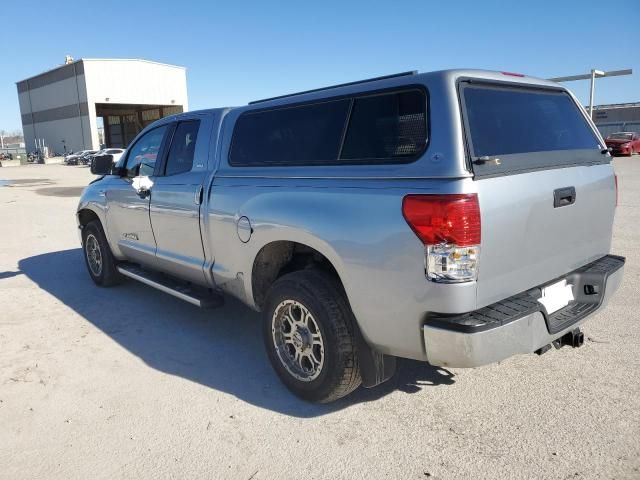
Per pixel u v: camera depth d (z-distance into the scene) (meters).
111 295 5.91
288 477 2.73
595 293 3.40
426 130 2.74
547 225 3.00
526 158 2.91
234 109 4.19
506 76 3.15
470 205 2.56
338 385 3.20
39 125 74.25
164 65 67.75
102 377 3.90
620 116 51.16
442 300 2.62
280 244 3.63
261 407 3.43
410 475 2.71
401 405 3.38
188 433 3.15
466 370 3.81
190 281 4.67
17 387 3.76
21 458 2.95
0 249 8.66
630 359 3.88
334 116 3.28
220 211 3.96
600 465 2.72
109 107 67.94
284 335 3.56
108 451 2.99
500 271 2.75
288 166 3.50
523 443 2.93
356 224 2.92
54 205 14.72
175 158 4.69
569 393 3.44
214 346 4.45
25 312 5.39
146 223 5.00
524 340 2.77
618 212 10.36
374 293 2.89
